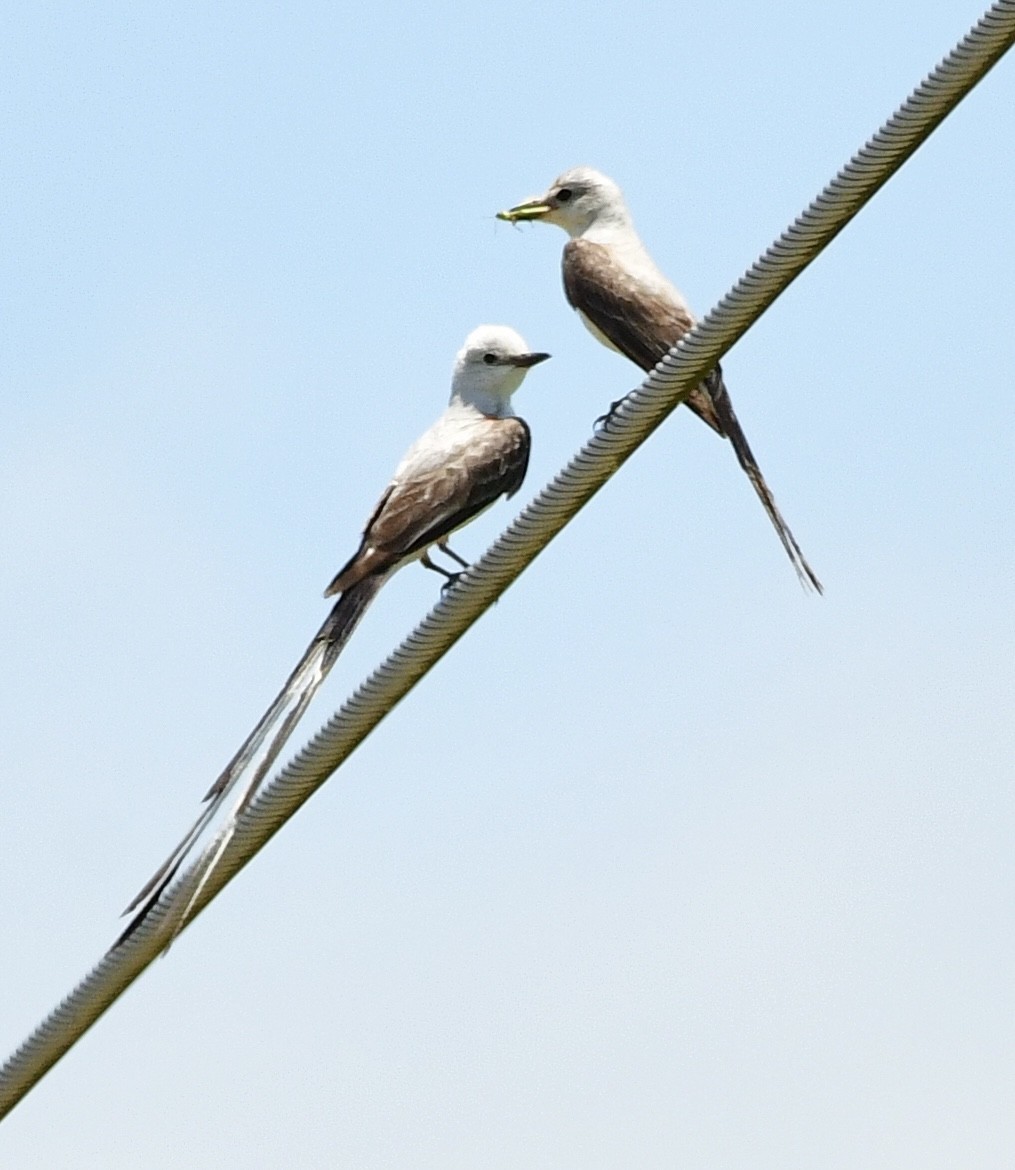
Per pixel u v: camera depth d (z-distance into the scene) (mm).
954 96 9039
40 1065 10992
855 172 9297
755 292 9641
